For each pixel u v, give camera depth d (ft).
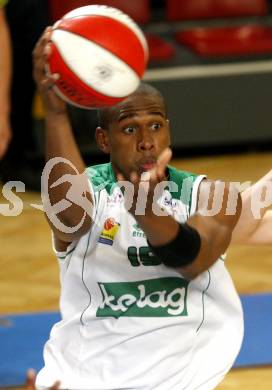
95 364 20.08
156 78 62.39
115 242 19.94
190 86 63.00
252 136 64.80
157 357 19.93
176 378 19.95
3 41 32.83
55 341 20.68
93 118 60.85
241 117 64.34
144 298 20.06
